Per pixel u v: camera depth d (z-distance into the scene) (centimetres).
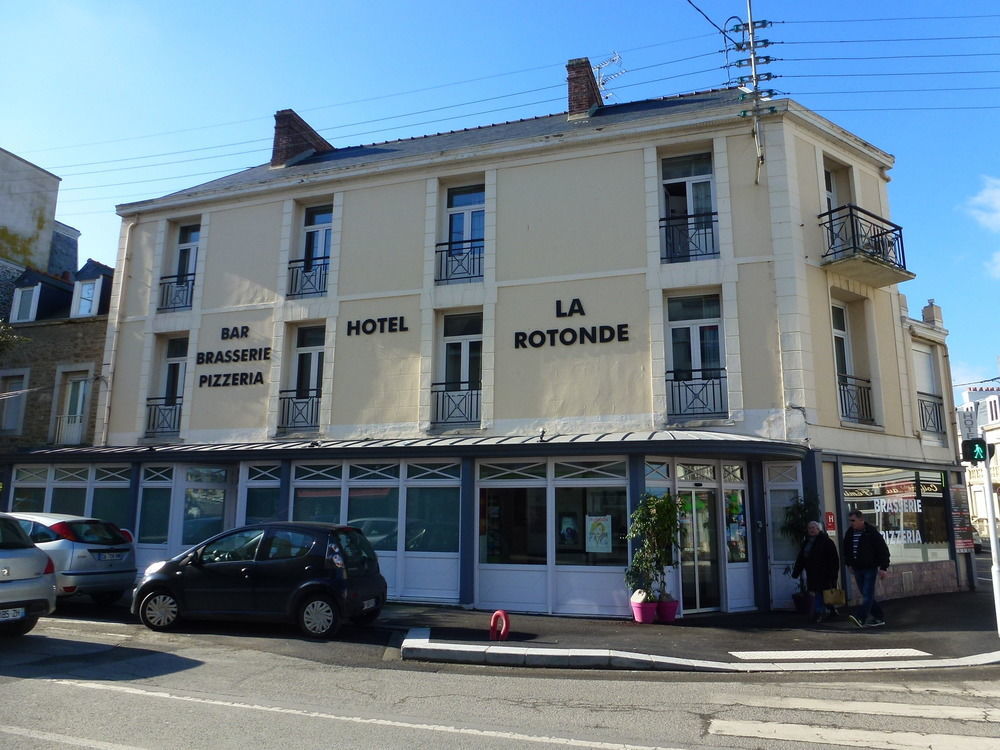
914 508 1462
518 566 1212
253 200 1670
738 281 1308
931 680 755
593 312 1366
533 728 560
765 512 1259
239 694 651
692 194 1395
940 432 1598
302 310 1567
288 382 1575
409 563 1270
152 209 1752
